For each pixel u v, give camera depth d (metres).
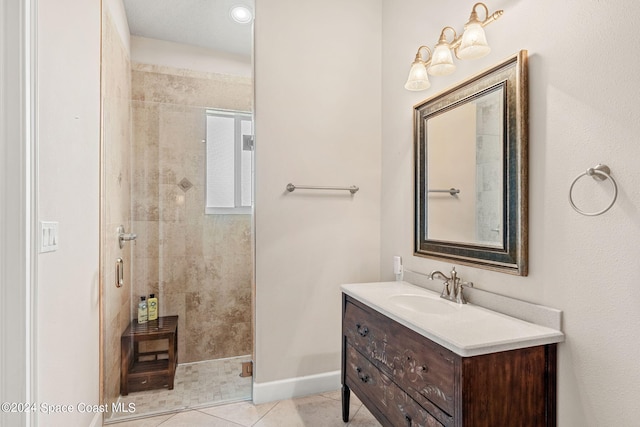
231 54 3.18
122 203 2.45
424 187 2.03
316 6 2.36
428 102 1.99
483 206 1.61
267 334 2.26
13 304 1.13
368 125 2.49
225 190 2.82
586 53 1.17
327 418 2.07
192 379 2.54
